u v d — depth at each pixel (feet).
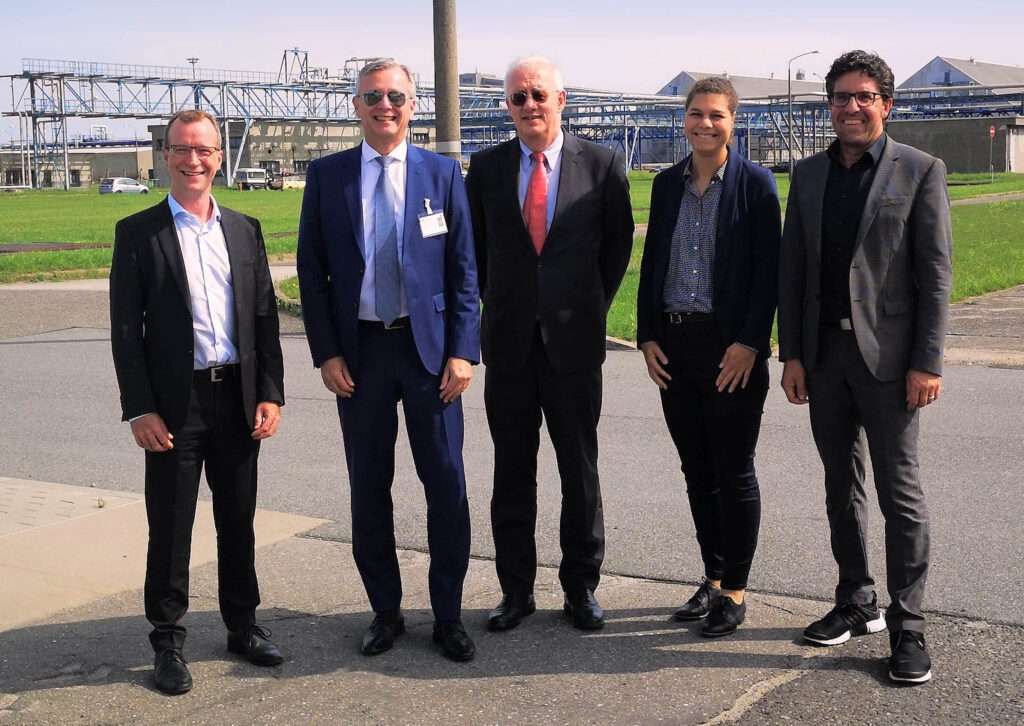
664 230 16.12
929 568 17.63
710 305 15.78
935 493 21.89
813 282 14.98
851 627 15.21
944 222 14.44
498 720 12.99
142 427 14.11
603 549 16.24
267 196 260.62
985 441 26.09
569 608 16.22
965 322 46.60
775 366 36.42
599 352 16.17
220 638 15.74
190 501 14.47
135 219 14.29
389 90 14.94
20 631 16.02
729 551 15.66
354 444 15.38
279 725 13.00
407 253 15.03
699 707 13.19
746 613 16.15
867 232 14.49
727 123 15.53
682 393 16.22
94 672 14.58
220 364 14.46
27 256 85.30
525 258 15.93
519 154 16.08
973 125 349.41
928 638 14.97
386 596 15.35
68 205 227.40
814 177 15.01
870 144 14.69
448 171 15.40
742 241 15.65
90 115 358.23
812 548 18.86
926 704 13.12
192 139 14.08
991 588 16.74
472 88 366.84
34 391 35.60
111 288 14.28
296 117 365.61
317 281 15.40
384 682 14.15
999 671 13.96
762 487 22.65
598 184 16.08
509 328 16.06
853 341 14.74
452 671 14.46
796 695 13.44
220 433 14.60
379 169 15.23
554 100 15.76
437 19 40.65
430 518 15.31
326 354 15.26
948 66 533.96
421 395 15.17
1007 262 71.97
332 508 22.20
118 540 20.12
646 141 421.18
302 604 17.03
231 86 354.74
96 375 38.40
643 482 23.50
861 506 15.43
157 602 14.32
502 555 16.26
